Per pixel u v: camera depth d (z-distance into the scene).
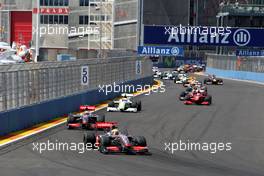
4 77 66.69
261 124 85.12
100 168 45.56
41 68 80.19
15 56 169.75
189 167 47.09
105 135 55.78
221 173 44.47
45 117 80.12
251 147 61.91
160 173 43.59
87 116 72.81
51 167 45.84
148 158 51.69
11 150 55.38
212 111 104.00
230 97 142.00
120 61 140.12
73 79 97.25
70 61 95.12
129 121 84.69
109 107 99.81
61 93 90.12
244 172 45.41
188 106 113.31
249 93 159.38
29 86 75.06
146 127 77.75
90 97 107.75
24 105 72.94
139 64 166.12
